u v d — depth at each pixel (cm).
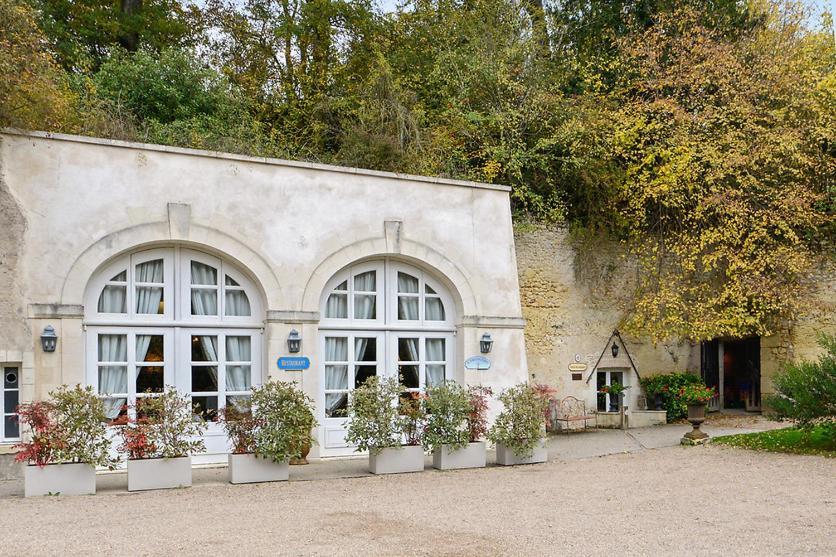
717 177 1553
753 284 1555
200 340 1078
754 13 1839
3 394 959
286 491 868
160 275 1063
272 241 1108
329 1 1850
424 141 1524
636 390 1622
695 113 1593
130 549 590
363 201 1181
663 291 1552
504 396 1117
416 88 1716
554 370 1497
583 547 605
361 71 1827
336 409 1160
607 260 1591
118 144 1020
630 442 1307
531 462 1105
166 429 891
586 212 1581
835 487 859
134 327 1034
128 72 1521
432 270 1234
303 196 1138
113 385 1019
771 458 1067
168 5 1891
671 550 597
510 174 1523
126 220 1019
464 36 1762
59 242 977
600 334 1570
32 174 971
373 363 1192
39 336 954
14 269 949
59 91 1182
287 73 1880
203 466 1061
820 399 1114
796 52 1758
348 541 619
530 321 1480
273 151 1483
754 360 1797
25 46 1041
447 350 1249
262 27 1930
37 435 838
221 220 1077
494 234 1284
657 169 1550
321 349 1153
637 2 1811
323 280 1139
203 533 646
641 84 1655
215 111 1606
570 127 1515
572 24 1891
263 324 1109
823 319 1644
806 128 1617
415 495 840
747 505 768
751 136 1605
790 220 1572
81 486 846
